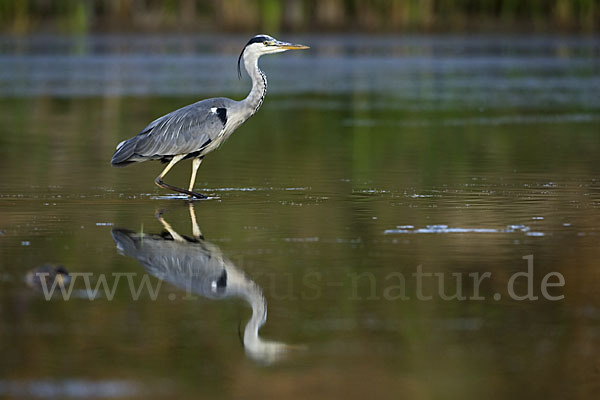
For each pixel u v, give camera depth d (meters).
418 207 14.28
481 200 14.86
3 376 7.52
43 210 14.14
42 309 9.15
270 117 27.67
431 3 67.38
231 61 46.88
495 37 63.59
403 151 20.91
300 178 17.27
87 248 11.59
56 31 67.38
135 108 29.52
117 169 18.48
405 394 7.23
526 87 35.78
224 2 65.00
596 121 26.34
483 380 7.49
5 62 46.50
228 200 15.05
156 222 13.23
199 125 14.99
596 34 64.81
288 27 65.94
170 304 9.34
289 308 9.20
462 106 30.22
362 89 35.84
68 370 7.66
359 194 15.50
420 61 47.34
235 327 8.67
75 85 36.41
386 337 8.40
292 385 7.38
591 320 8.82
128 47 55.97
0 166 18.70
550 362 7.84
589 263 10.73
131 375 7.55
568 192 15.57
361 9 67.00
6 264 10.78
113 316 8.95
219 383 7.43
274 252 11.38
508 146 21.59
